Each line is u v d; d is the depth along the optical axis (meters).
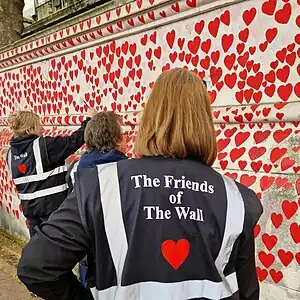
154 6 3.20
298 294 2.25
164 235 1.23
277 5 2.44
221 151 2.75
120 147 2.78
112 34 3.84
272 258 2.38
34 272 1.22
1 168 5.86
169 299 1.21
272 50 2.49
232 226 1.27
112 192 1.25
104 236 1.22
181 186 1.28
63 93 4.80
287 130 2.41
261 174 2.47
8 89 6.14
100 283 1.23
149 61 3.48
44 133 5.00
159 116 1.33
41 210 3.59
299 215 2.24
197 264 1.24
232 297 1.28
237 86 2.72
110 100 4.03
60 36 4.52
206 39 2.92
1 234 5.88
